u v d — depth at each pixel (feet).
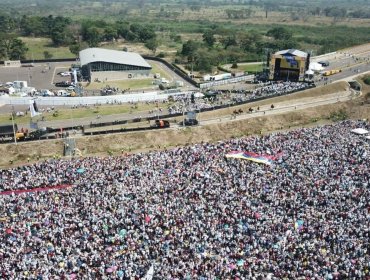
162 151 341.41
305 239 209.05
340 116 473.26
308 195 251.80
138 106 465.88
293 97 499.51
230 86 552.41
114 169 290.97
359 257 196.65
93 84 564.30
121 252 196.95
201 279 179.83
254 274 183.93
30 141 369.09
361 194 253.24
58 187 265.75
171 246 201.87
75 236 208.85
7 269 184.55
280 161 305.73
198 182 269.23
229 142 348.79
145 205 238.07
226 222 222.28
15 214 227.81
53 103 472.03
